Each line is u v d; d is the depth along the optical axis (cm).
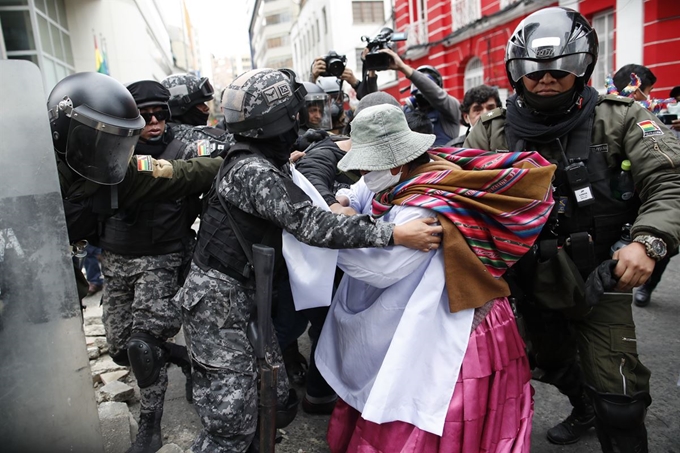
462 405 187
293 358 329
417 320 188
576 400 258
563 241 214
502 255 189
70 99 192
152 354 245
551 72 197
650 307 438
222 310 197
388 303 200
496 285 192
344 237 184
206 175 231
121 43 1638
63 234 177
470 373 188
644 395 201
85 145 193
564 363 248
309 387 297
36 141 172
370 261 196
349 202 252
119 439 260
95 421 187
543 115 210
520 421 197
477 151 211
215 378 197
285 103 195
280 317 284
